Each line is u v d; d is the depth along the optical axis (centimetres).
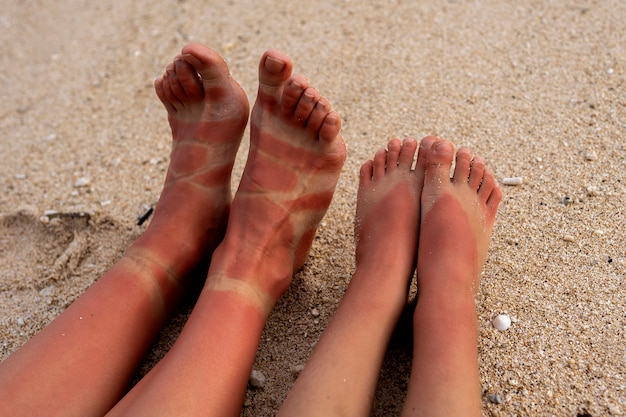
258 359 68
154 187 90
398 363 66
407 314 68
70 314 61
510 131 89
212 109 72
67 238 85
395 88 98
